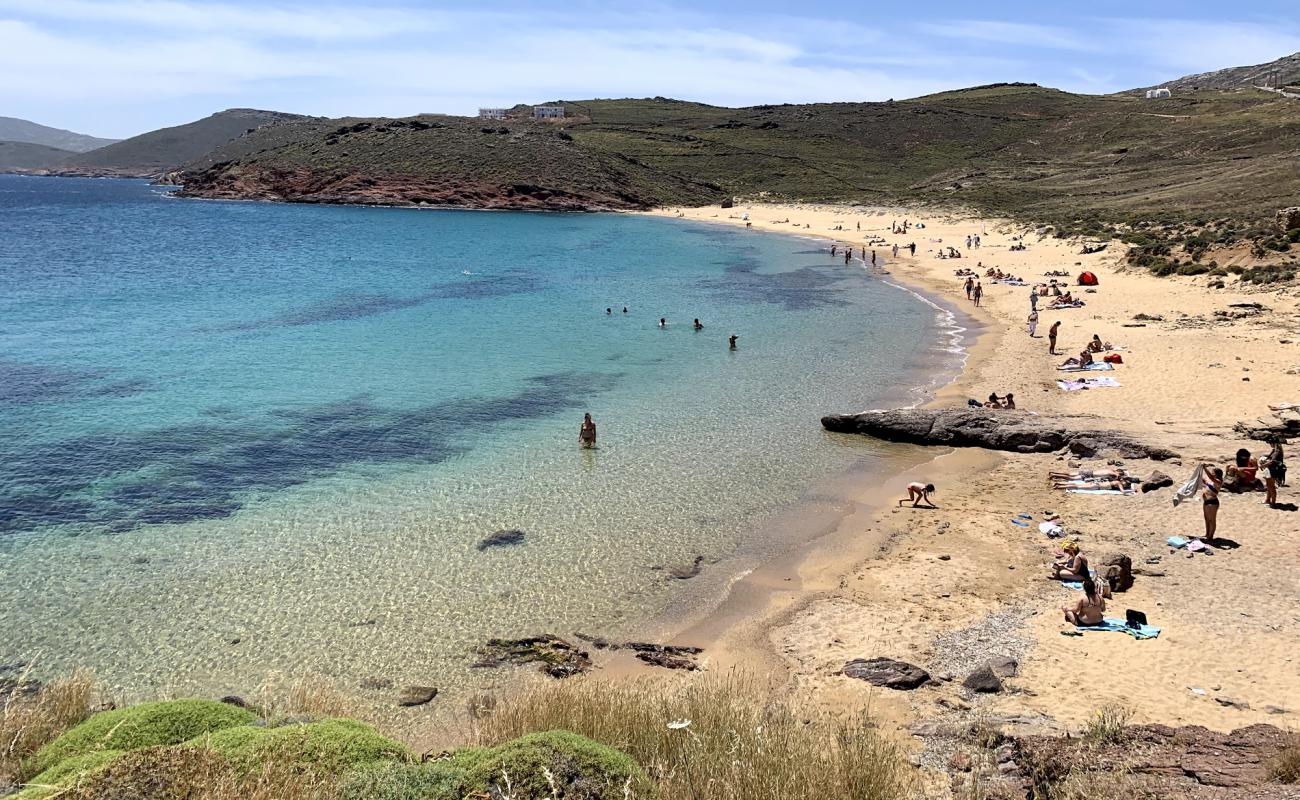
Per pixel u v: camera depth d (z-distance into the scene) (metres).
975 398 30.53
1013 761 9.88
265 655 14.42
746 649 14.79
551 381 33.50
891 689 13.12
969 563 18.00
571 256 78.12
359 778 6.45
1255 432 24.14
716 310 49.94
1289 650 13.61
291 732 7.31
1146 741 9.48
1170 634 14.41
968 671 13.68
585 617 15.96
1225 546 17.86
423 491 21.98
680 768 8.19
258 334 42.06
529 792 6.49
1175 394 29.22
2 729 8.88
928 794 9.21
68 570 17.28
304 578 17.19
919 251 76.62
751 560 18.45
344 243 88.50
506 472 23.47
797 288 58.44
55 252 77.88
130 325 43.81
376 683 13.68
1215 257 52.75
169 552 18.22
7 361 35.03
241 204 142.50
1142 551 17.98
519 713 9.90
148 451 24.45
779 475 23.55
